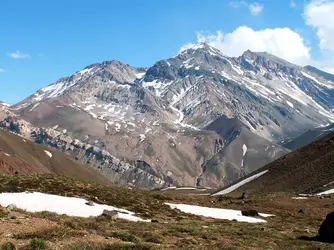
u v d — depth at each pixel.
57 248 19.53
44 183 54.59
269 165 159.62
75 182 62.81
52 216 31.91
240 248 27.48
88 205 43.34
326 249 28.91
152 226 34.44
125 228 31.31
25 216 28.19
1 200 38.88
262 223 47.09
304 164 136.75
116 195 55.59
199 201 73.81
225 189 157.62
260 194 106.81
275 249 28.72
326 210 64.31
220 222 45.91
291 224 47.38
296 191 114.00
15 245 18.81
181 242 27.62
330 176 113.44
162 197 67.44
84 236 23.66
